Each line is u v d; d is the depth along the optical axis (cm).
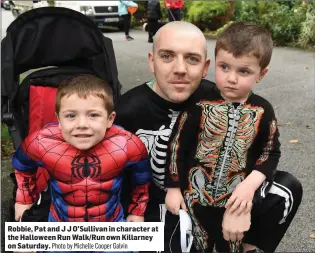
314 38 816
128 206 187
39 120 220
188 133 177
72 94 155
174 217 185
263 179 174
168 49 166
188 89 170
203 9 993
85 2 1067
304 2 889
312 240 239
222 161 175
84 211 163
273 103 486
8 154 342
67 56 241
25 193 177
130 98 184
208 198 180
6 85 217
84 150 163
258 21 894
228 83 165
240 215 172
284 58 734
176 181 178
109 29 1200
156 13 907
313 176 314
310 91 533
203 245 186
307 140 382
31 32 231
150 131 184
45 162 163
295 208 185
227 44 160
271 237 189
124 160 166
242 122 171
